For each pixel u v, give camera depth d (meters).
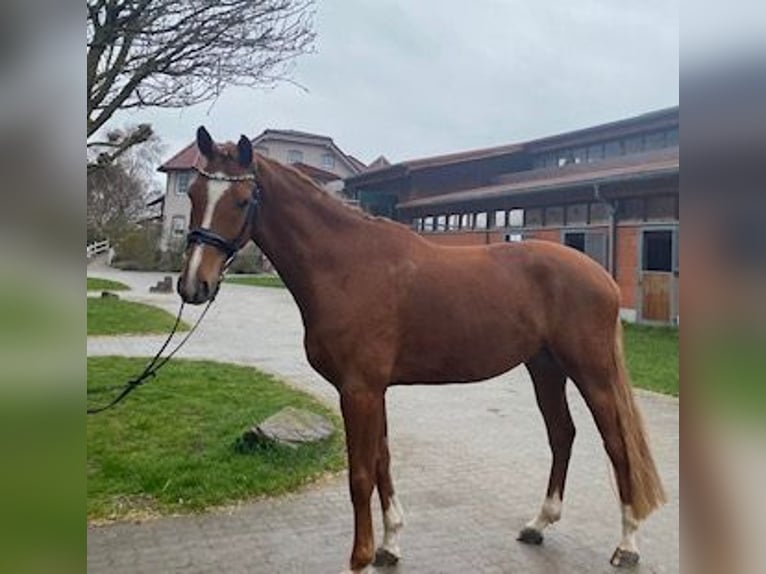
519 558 3.08
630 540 3.01
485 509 3.74
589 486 4.19
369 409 2.66
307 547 3.16
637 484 3.00
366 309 2.68
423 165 23.31
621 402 3.06
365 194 25.62
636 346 10.52
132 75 3.85
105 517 3.47
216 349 10.02
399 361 2.80
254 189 2.63
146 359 8.55
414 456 4.81
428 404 6.73
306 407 6.00
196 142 2.64
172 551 3.09
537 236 16.84
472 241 19.48
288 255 2.73
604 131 20.83
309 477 4.17
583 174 17.08
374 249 2.79
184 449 4.61
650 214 13.61
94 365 7.82
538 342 3.06
